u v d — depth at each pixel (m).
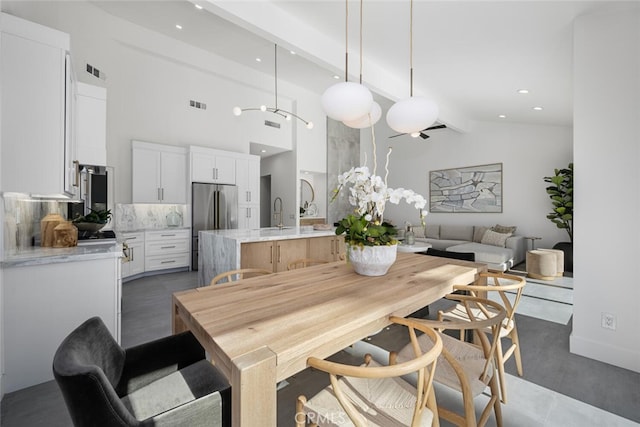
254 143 6.44
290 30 2.80
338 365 0.89
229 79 5.88
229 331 1.06
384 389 1.23
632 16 2.08
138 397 1.17
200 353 1.44
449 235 6.90
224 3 2.38
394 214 8.37
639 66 2.05
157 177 5.00
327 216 7.69
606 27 2.17
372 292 1.51
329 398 1.17
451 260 2.37
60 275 1.96
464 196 6.95
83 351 0.99
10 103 1.85
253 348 0.94
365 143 8.63
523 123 5.96
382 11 2.51
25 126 1.89
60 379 0.79
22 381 1.85
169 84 5.24
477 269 2.06
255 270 2.09
